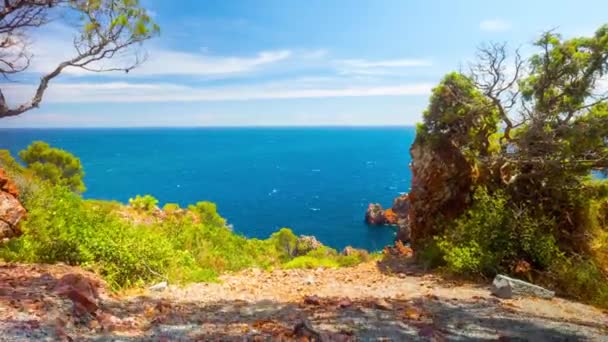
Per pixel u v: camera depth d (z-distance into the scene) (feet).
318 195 307.17
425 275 38.99
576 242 41.27
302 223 216.13
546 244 37.37
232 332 18.71
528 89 41.55
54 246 30.96
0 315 16.52
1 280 22.71
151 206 64.39
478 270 36.76
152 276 32.17
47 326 16.17
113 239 33.83
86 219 38.68
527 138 40.65
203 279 34.40
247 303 26.61
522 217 39.55
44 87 29.19
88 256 30.58
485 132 45.62
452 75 45.73
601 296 31.37
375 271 41.83
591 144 37.83
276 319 21.90
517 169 45.27
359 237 187.11
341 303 26.08
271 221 220.43
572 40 39.45
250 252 58.65
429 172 46.62
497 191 43.37
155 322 19.85
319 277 38.75
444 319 23.36
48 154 82.28
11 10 26.63
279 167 511.81
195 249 46.44
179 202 267.18
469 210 42.80
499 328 21.95
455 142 46.01
